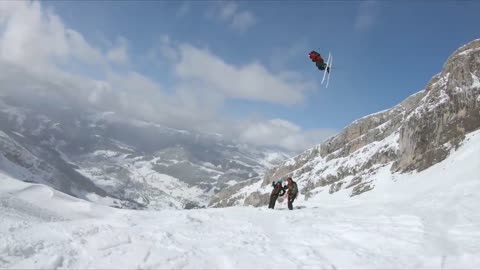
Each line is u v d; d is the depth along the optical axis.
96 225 10.98
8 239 8.81
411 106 106.31
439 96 68.38
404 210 17.55
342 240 11.40
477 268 8.58
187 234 11.29
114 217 15.00
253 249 9.93
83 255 8.62
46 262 7.90
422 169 60.50
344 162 108.31
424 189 46.03
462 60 67.44
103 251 8.89
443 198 21.69
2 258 7.89
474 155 46.81
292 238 11.61
